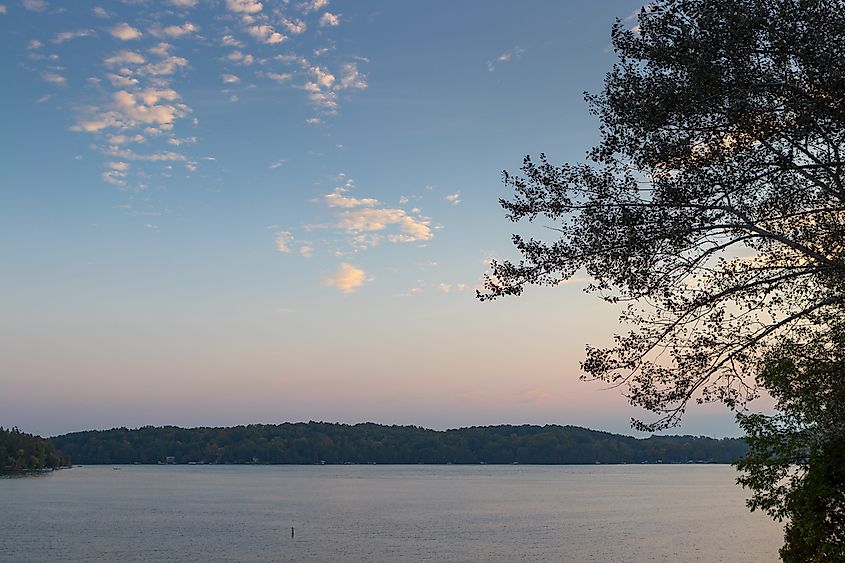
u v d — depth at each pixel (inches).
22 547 2230.6
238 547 2235.5
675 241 436.8
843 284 441.4
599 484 6801.2
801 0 392.5
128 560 1988.2
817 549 483.2
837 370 455.5
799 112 407.8
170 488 5748.0
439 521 3073.3
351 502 4266.7
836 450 467.2
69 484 6112.2
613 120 444.5
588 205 455.2
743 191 448.8
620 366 467.2
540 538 2434.8
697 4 414.6
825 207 454.0
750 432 500.7
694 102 409.7
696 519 3120.1
